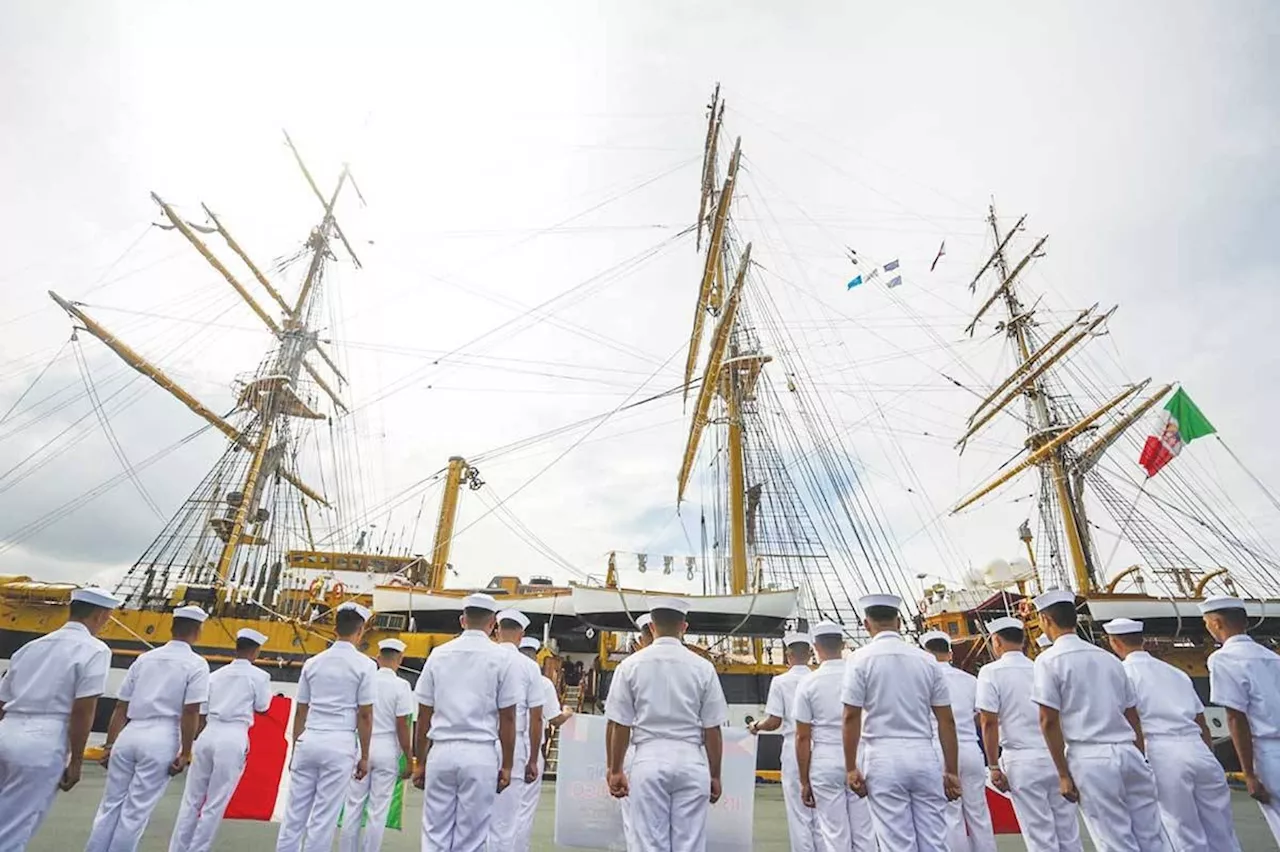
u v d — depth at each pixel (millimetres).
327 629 18328
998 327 39125
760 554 24359
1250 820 10797
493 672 5352
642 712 4789
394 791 8109
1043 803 5859
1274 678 5344
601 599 15984
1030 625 19859
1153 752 5414
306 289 33969
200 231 28500
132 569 20203
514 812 6195
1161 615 18031
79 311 24188
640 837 4445
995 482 33531
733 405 25562
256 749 8469
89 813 9070
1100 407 30656
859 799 6055
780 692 7133
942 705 5012
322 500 32781
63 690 5141
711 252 26047
